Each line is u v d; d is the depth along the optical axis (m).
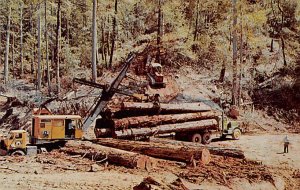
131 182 17.19
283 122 40.31
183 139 29.59
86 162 20.89
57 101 36.31
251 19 42.38
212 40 51.59
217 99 41.47
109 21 55.16
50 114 26.59
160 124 27.30
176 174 18.67
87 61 56.53
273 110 42.06
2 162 20.61
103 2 50.47
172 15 52.88
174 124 27.81
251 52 52.44
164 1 49.03
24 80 53.22
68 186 16.27
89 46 57.34
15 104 38.75
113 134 25.86
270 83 46.66
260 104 42.97
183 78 45.69
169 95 37.81
